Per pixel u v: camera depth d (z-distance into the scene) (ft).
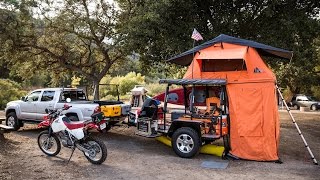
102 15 59.06
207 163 27.86
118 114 38.88
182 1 48.57
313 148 35.29
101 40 60.90
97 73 69.36
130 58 69.36
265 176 24.34
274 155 29.12
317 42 72.33
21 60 62.44
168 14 48.29
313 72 107.55
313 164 28.27
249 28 54.03
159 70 62.59
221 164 27.66
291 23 47.67
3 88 86.17
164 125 32.17
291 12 51.42
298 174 25.00
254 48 32.42
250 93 30.14
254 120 29.76
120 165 26.94
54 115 29.53
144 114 34.06
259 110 29.78
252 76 30.63
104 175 24.00
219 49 32.63
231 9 53.16
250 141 29.73
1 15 52.60
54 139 29.48
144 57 57.57
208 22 53.78
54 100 40.96
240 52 30.55
